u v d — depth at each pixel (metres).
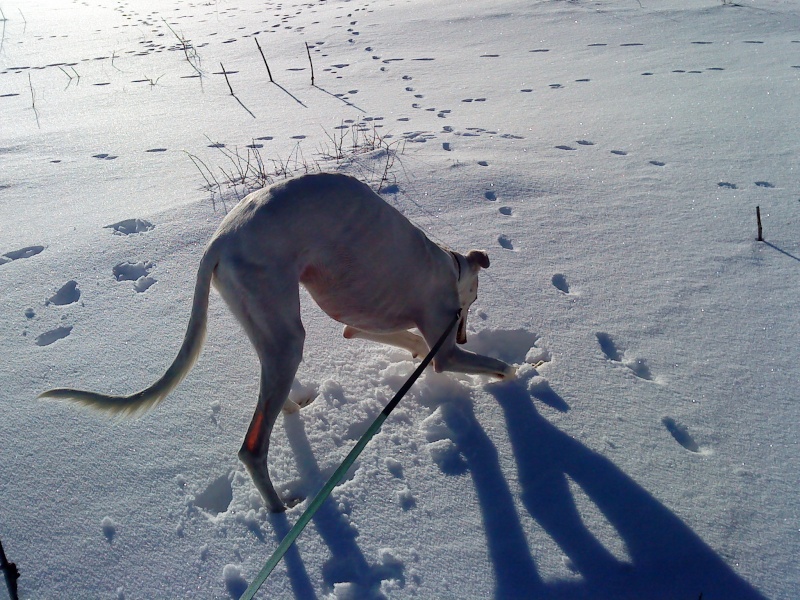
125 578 1.23
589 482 1.42
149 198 2.81
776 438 1.51
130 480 1.44
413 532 1.31
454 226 2.51
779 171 2.90
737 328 1.89
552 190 2.80
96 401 1.27
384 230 1.50
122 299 2.09
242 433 1.57
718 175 2.90
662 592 1.19
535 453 1.50
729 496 1.37
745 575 1.21
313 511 1.12
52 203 2.83
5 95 5.00
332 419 1.62
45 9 10.09
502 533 1.31
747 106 3.76
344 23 6.95
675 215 2.57
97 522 1.34
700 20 5.95
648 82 4.38
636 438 1.53
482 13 6.76
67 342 1.89
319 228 1.42
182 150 3.48
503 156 3.17
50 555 1.28
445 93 4.38
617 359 1.82
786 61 4.62
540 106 3.99
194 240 2.41
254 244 1.35
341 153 3.22
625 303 2.03
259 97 4.55
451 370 1.67
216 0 10.09
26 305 2.07
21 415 1.62
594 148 3.28
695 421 1.57
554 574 1.22
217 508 1.43
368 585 1.21
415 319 1.65
